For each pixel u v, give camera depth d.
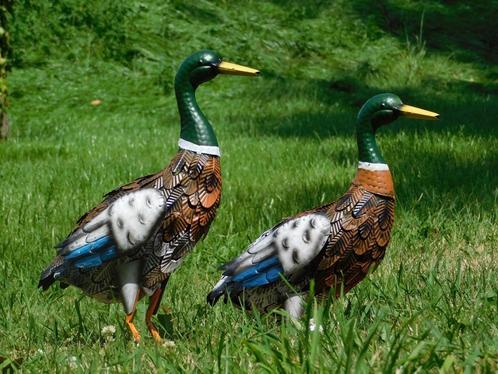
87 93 20.56
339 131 17.81
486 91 22.41
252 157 15.34
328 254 6.84
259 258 6.88
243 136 17.75
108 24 23.06
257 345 5.70
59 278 6.82
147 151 15.97
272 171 14.16
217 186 6.93
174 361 6.20
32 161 15.34
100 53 22.08
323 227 6.84
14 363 6.39
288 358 5.52
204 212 6.86
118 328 7.26
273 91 21.27
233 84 21.61
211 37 23.77
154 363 6.01
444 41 25.83
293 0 26.67
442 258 9.34
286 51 23.98
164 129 18.44
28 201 12.16
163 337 7.13
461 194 11.65
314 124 18.66
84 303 8.06
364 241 6.92
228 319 7.08
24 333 7.26
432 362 5.45
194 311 7.73
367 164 7.05
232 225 10.42
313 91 21.45
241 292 6.93
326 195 12.07
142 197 6.70
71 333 7.27
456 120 18.55
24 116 19.42
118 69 21.62
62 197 12.32
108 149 16.19
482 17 27.67
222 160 15.20
